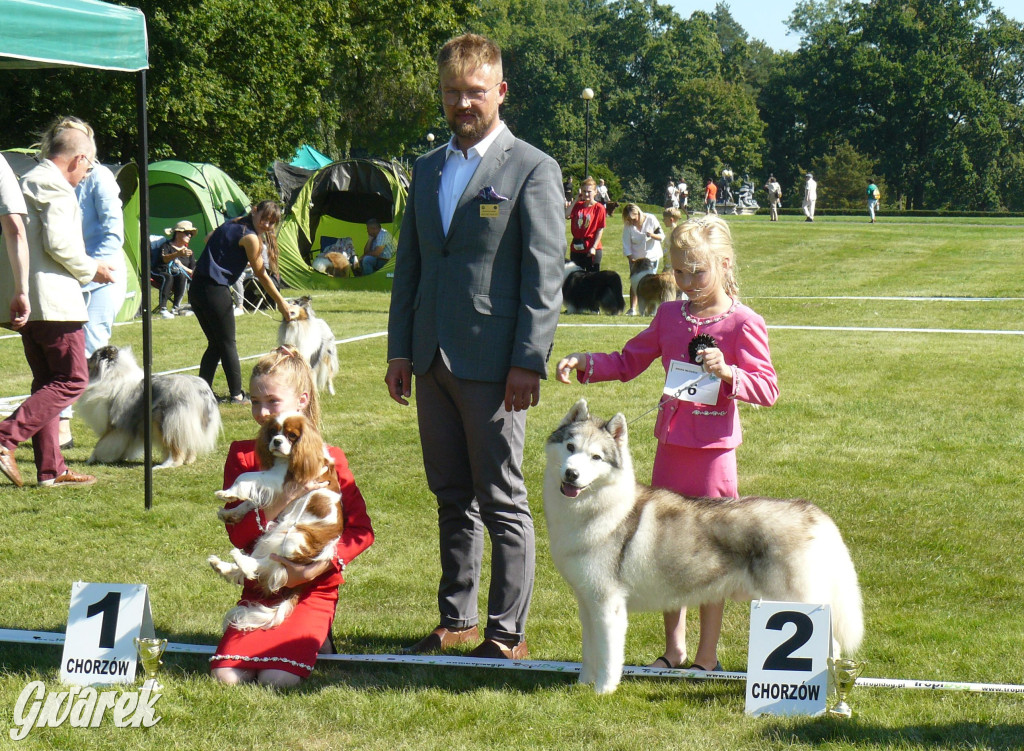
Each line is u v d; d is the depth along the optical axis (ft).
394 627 15.79
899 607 16.47
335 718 12.00
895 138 277.64
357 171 75.15
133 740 11.40
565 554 12.70
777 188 152.66
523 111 306.55
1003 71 287.07
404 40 129.18
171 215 67.05
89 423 25.72
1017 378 35.53
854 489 22.97
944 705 12.46
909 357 39.83
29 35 17.99
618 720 11.98
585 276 57.11
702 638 13.83
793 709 12.15
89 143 21.31
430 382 14.44
